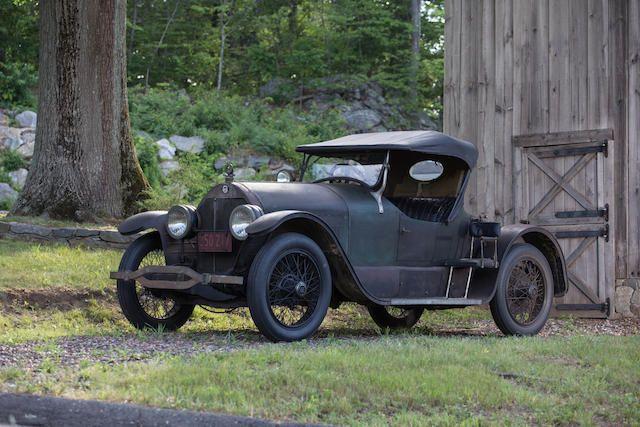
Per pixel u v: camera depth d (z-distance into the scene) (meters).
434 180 9.22
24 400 5.01
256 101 29.92
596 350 7.30
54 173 15.16
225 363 5.98
